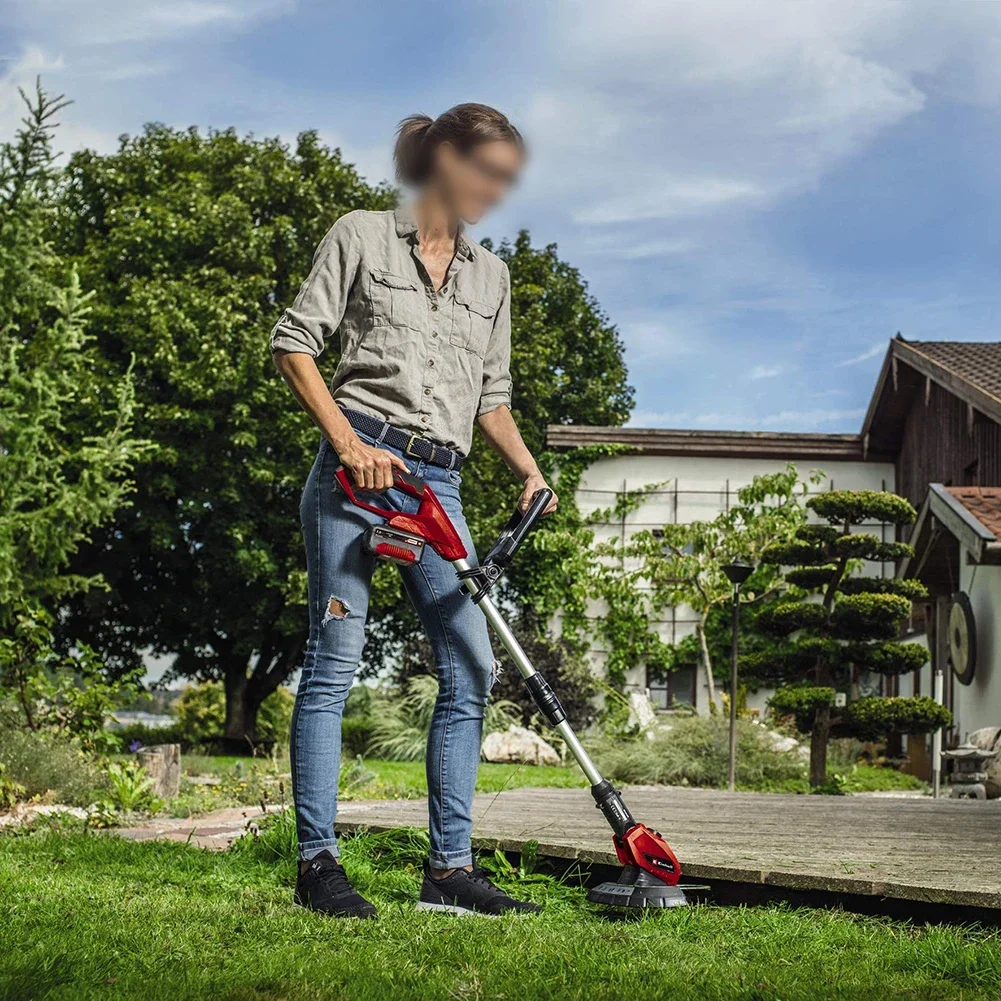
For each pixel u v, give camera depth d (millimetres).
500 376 3176
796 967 2168
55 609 16984
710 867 3092
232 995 1801
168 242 17266
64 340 9602
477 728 2941
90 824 5688
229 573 17047
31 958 1980
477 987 1917
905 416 19234
